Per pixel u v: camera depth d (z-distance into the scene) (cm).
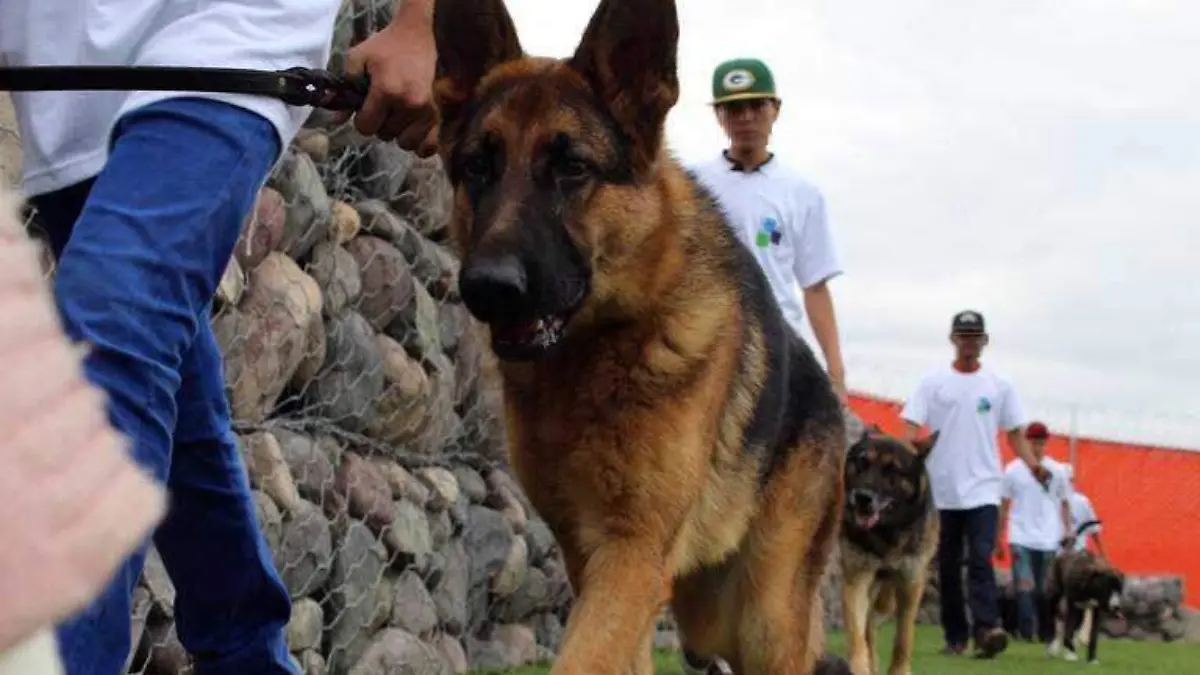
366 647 546
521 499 759
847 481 958
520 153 357
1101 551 1875
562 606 812
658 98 370
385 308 592
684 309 369
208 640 271
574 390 364
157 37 237
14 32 245
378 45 268
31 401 66
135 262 213
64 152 246
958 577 1204
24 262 68
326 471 521
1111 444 2184
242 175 229
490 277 333
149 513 69
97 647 206
